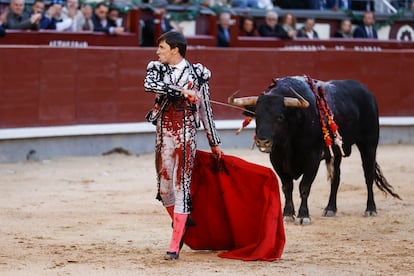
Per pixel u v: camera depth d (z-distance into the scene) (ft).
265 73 87.20
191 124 38.86
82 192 61.26
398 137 94.73
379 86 93.40
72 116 77.41
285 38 91.30
